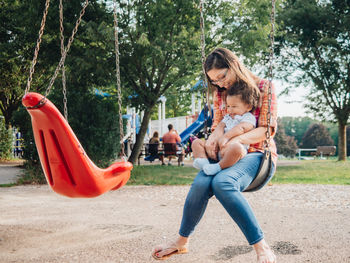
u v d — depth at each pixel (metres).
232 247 3.42
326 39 17.09
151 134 22.92
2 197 6.78
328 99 19.11
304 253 3.21
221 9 12.88
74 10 11.45
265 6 12.42
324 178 9.84
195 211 2.27
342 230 4.05
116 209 5.52
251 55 12.81
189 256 3.15
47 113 2.17
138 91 13.25
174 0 12.10
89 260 3.08
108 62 11.84
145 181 9.14
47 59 12.60
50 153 2.29
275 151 2.40
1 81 19.47
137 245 3.53
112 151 9.96
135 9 11.96
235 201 2.05
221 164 2.19
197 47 12.52
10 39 17.38
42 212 5.29
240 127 2.32
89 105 9.82
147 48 11.57
